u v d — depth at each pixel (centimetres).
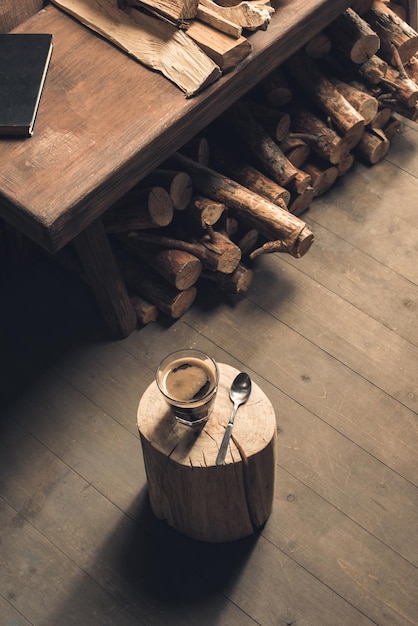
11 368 301
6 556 260
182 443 227
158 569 257
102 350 305
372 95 346
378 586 251
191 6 274
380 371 299
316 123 335
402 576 253
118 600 251
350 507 267
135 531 264
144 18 280
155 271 310
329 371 299
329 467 275
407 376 298
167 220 295
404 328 311
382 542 260
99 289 289
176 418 227
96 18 285
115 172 251
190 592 252
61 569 257
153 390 237
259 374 298
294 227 292
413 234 340
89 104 265
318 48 340
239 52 274
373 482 272
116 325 303
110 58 278
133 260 314
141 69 275
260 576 254
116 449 281
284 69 341
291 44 299
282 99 335
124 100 267
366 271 327
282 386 295
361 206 348
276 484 272
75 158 252
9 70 269
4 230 313
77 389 296
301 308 316
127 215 293
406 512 266
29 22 290
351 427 285
